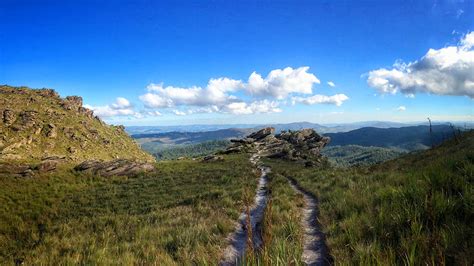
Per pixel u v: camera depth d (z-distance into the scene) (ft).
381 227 24.88
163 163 174.81
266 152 260.62
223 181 104.32
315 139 323.78
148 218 53.16
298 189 75.05
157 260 26.78
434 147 93.20
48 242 46.37
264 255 16.35
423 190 29.27
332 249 24.21
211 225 38.52
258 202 60.08
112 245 36.50
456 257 16.66
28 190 97.86
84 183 115.55
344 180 63.00
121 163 140.36
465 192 25.46
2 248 53.47
